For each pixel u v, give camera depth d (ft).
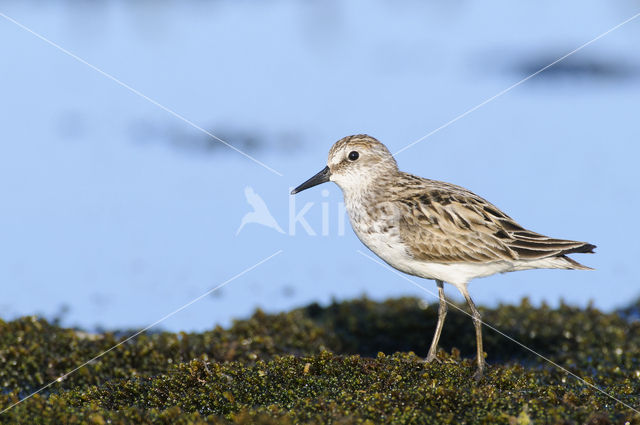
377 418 31.96
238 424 31.55
